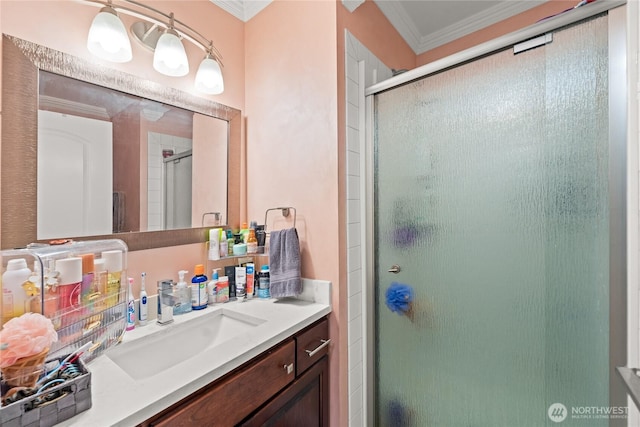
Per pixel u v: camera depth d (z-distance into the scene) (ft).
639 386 1.97
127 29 3.58
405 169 4.26
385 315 4.53
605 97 2.81
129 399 2.10
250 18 5.07
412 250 4.22
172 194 4.02
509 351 3.46
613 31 2.74
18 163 2.76
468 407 3.77
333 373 4.12
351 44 4.35
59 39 3.04
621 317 2.73
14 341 1.88
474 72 3.64
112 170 3.42
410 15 5.83
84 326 2.67
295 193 4.49
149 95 3.75
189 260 4.19
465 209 3.75
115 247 3.20
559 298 3.11
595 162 2.88
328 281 4.16
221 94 4.72
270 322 3.45
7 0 2.72
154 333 3.27
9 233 2.71
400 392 4.39
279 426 3.16
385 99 4.44
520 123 3.32
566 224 3.05
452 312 3.89
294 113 4.48
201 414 2.39
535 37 3.20
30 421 1.76
